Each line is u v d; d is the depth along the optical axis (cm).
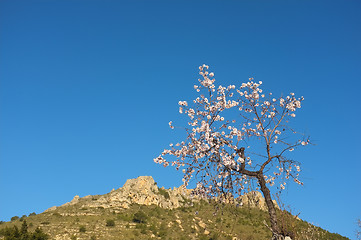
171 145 1219
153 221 7494
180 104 1227
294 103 1203
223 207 1098
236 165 1089
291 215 1059
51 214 7869
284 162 1105
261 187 1059
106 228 6675
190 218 7512
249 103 1266
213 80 1266
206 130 1127
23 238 5053
